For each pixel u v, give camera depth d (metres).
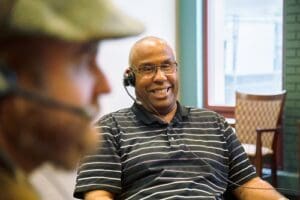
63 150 0.41
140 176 1.85
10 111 0.39
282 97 3.68
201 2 4.48
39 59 0.40
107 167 1.84
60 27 0.38
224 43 4.48
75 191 1.79
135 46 2.05
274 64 4.12
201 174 1.87
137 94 2.02
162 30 4.30
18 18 0.38
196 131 1.96
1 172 0.40
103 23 0.40
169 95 1.98
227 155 1.97
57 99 0.40
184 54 4.53
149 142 1.90
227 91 4.49
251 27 4.29
